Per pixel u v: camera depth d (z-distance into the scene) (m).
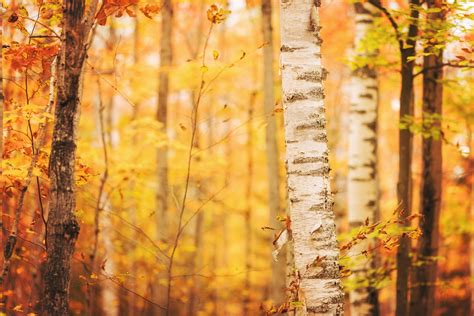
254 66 15.49
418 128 7.89
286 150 4.87
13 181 5.51
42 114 5.21
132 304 10.96
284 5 4.89
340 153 20.92
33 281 7.15
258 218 24.81
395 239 5.71
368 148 9.32
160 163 11.04
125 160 10.20
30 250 7.02
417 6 6.87
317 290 4.71
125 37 13.03
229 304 18.20
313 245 4.73
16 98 7.14
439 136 7.96
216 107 17.12
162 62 11.16
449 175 13.37
